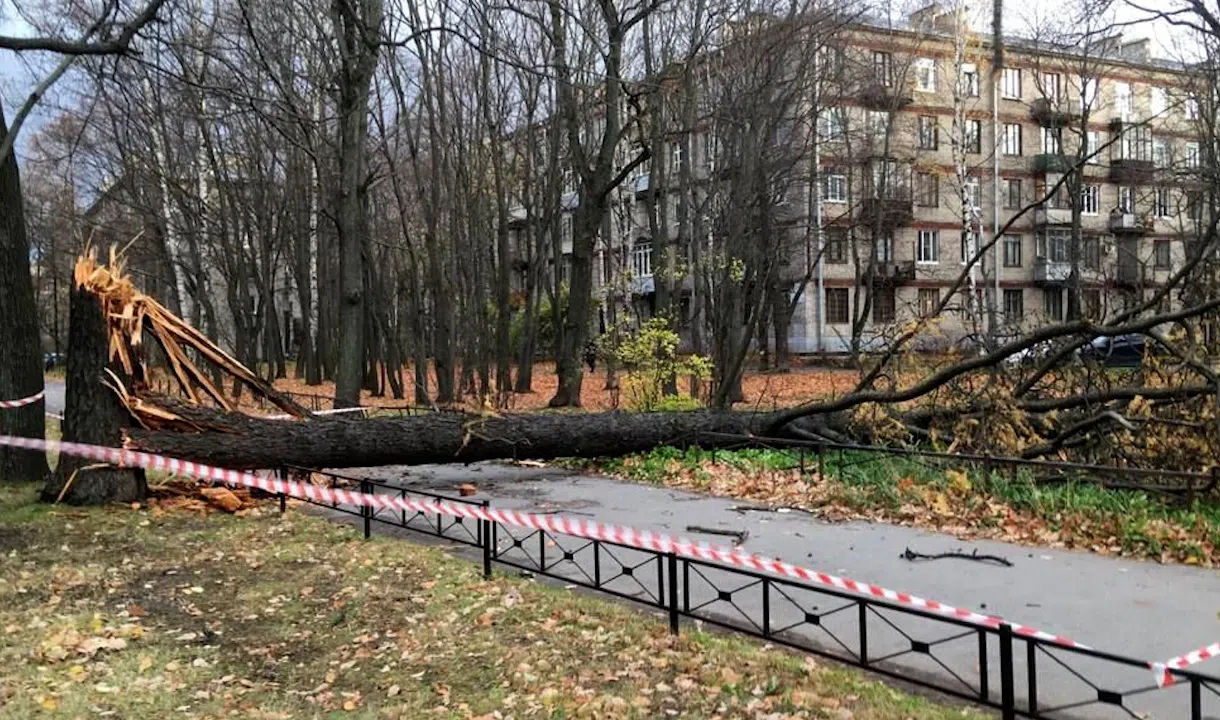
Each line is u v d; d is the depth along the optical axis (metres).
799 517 8.84
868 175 31.98
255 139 26.83
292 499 9.63
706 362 16.70
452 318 23.80
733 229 20.77
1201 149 24.12
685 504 9.66
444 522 8.66
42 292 50.50
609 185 20.41
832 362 29.69
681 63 18.91
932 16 31.19
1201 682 3.38
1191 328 9.22
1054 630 5.46
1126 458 9.31
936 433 10.55
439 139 24.56
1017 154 40.75
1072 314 17.19
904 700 4.31
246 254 33.53
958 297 37.28
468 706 4.32
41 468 10.19
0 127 9.79
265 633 5.44
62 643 5.11
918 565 7.04
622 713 4.18
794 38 20.50
